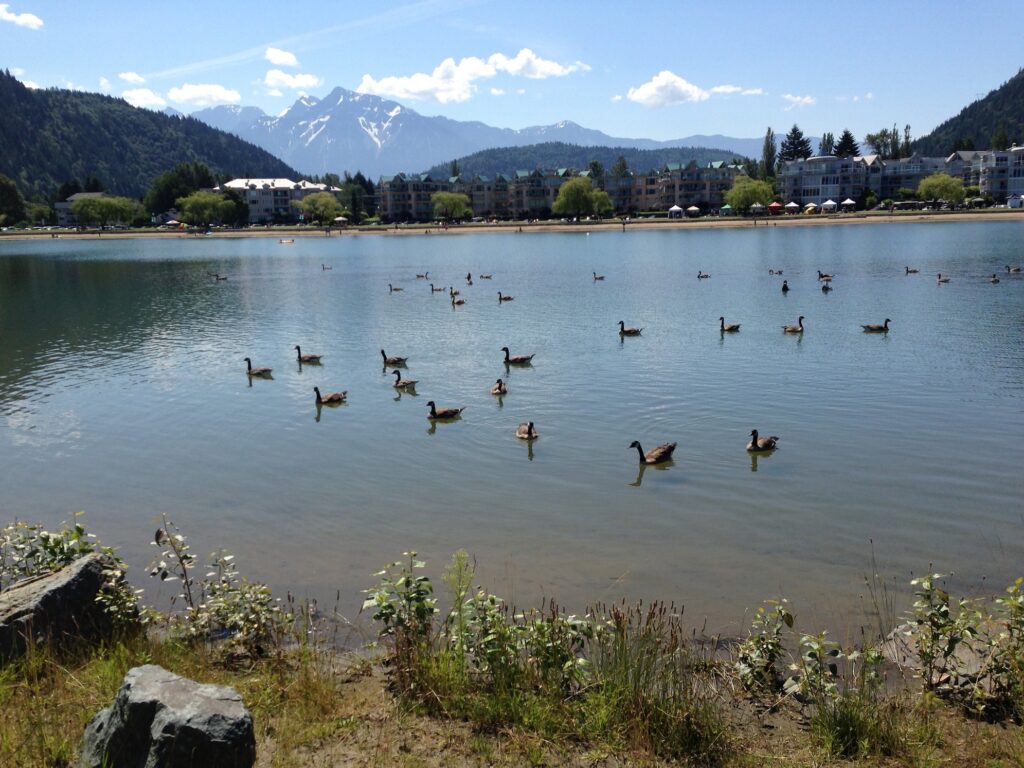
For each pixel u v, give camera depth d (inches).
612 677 469.4
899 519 815.7
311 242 7190.0
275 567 733.9
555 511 859.4
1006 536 768.9
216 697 373.1
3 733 401.7
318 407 1352.1
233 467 1042.7
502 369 1611.7
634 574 702.5
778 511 844.0
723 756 417.1
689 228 7372.1
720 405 1277.1
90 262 5044.3
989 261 3499.0
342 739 420.8
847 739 429.4
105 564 560.4
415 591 510.6
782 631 589.0
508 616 615.8
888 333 1884.8
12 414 1350.9
